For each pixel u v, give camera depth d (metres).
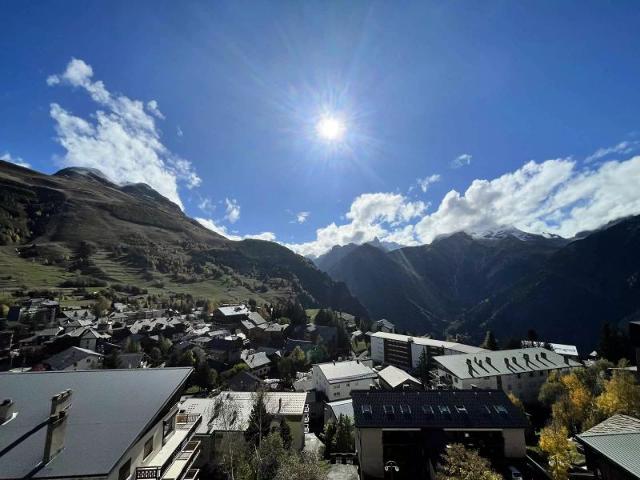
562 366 90.81
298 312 180.25
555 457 36.62
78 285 177.75
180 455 24.41
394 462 34.56
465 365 91.19
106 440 16.44
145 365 99.88
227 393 52.34
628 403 41.72
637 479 22.34
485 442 35.84
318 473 32.56
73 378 21.86
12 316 112.62
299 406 51.91
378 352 151.00
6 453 15.06
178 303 180.75
